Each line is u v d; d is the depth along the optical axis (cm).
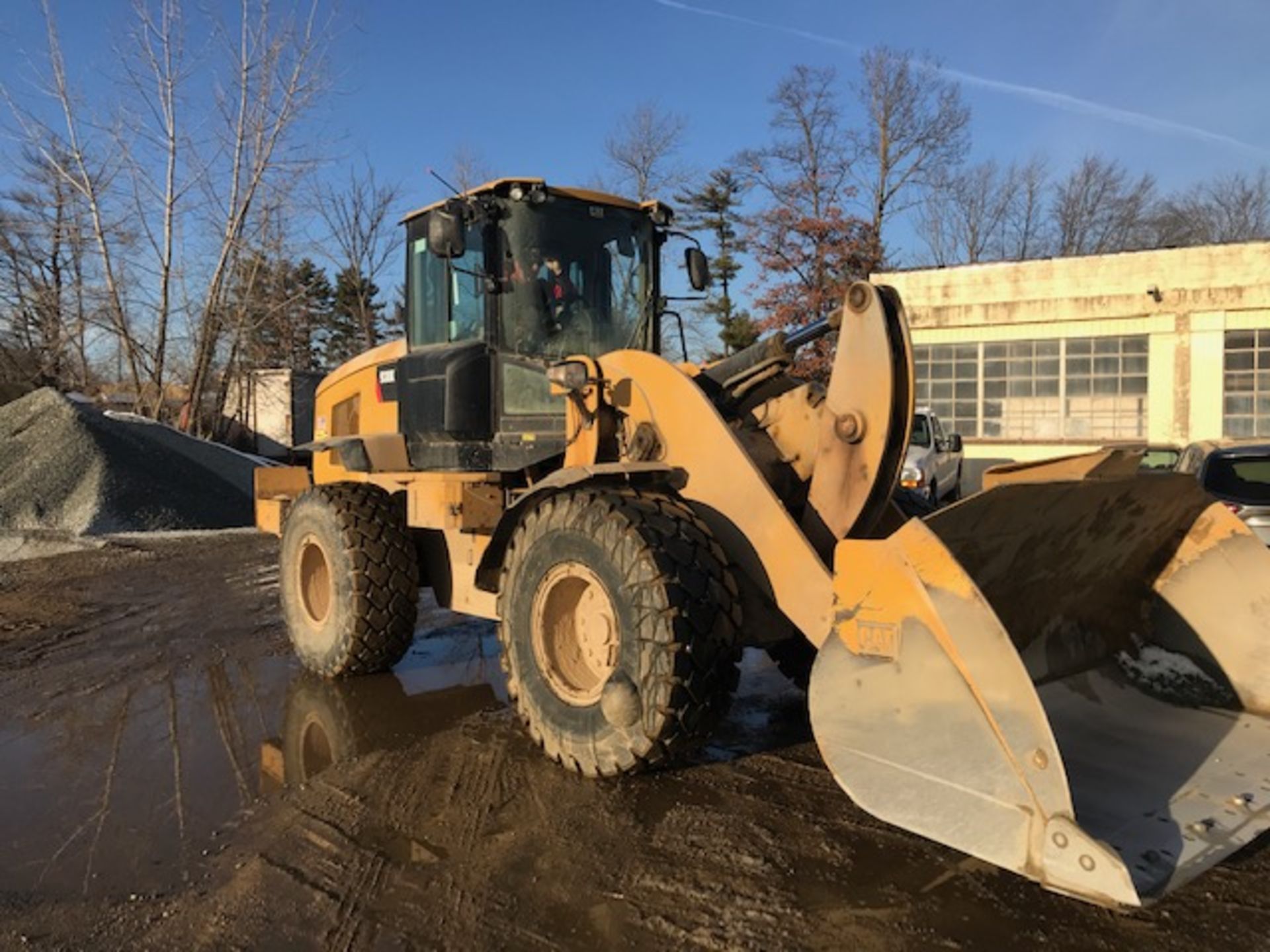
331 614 547
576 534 375
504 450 489
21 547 1173
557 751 387
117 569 1007
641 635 348
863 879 299
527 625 400
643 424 405
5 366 2205
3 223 1991
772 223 2859
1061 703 352
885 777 278
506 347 495
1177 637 381
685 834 333
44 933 282
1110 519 351
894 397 356
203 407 2178
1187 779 306
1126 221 4338
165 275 2033
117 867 325
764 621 378
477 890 300
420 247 554
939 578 272
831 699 292
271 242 2133
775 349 418
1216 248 1695
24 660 628
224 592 867
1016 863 250
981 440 1900
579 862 316
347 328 3738
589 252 525
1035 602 356
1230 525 369
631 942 269
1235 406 1700
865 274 2781
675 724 346
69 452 1332
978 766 260
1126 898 231
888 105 3475
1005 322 1867
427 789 383
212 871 320
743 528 367
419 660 612
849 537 366
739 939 268
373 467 568
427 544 567
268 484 752
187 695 538
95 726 486
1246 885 291
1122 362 1778
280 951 270
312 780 399
